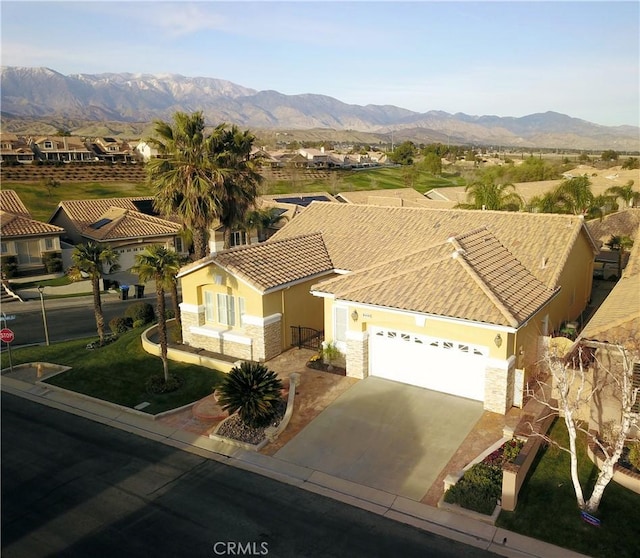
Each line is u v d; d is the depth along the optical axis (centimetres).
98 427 1869
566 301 2456
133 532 1320
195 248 2886
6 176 8931
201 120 2817
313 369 2172
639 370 1495
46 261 4731
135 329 2877
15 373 2394
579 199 3838
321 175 12231
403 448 1625
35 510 1417
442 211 2783
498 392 1764
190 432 1808
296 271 2408
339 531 1299
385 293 1992
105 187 9188
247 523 1339
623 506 1320
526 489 1392
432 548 1231
